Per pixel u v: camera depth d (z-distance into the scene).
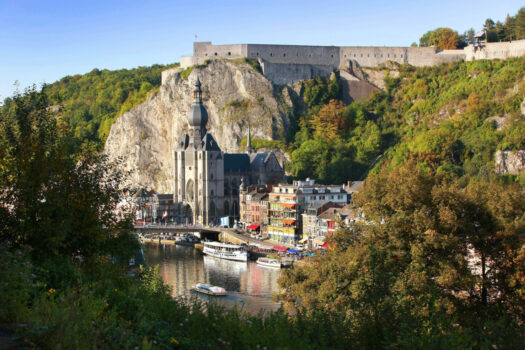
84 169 47.06
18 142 44.78
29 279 33.16
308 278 79.88
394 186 74.75
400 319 39.31
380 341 36.12
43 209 41.31
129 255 48.38
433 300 48.31
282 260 174.75
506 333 35.94
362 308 49.72
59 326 26.64
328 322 38.88
